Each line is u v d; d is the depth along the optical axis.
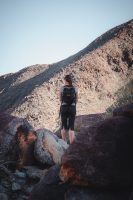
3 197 5.64
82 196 4.08
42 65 63.50
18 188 6.04
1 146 7.25
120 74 41.69
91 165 4.16
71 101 7.51
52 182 4.64
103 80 39.72
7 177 6.28
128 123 4.49
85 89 37.94
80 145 4.42
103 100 36.50
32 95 37.06
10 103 45.88
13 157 7.14
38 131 7.87
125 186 4.08
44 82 40.03
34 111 33.81
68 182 4.29
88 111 33.44
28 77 59.06
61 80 39.41
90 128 4.63
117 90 38.50
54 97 36.94
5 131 7.48
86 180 4.11
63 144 8.23
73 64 42.41
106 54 44.16
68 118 7.55
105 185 4.07
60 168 4.42
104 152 4.22
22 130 7.67
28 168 6.94
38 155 7.29
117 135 4.36
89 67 41.22
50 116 32.88
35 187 4.82
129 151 4.26
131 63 43.09
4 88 60.91
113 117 4.64
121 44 45.88
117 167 4.12
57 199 4.40
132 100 9.72
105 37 49.78
